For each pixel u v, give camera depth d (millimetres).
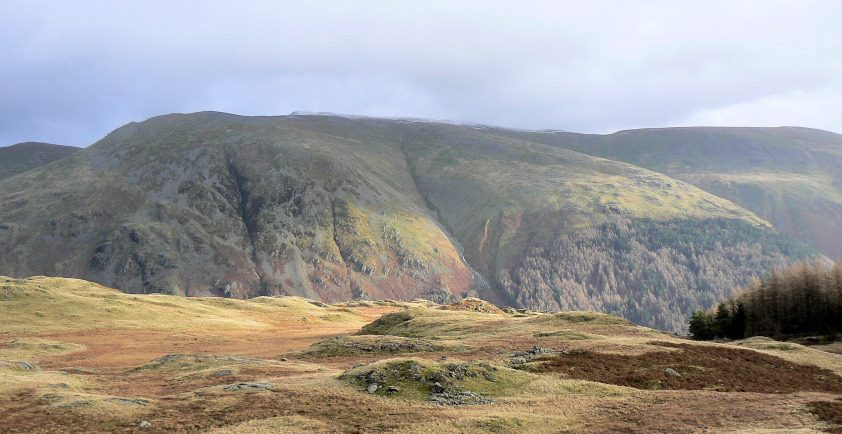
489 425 36812
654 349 63500
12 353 84125
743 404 39938
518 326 96188
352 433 35938
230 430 36250
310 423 37719
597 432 34750
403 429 36312
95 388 51594
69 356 86750
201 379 55719
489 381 48688
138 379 58219
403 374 48594
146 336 117750
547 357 59219
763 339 86000
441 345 77750
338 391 45562
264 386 48000
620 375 52562
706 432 32969
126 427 37594
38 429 36625
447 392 44812
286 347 105750
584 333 78625
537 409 41281
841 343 98062
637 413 39094
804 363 64875
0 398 42438
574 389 47281
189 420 38938
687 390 48031
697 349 65438
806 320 113625
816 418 35094
